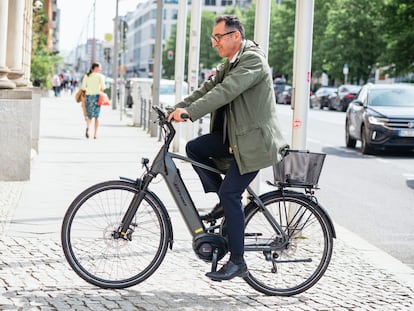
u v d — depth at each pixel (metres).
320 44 88.56
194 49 19.19
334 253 8.36
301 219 6.45
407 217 11.41
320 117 43.84
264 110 6.09
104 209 6.23
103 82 22.73
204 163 6.28
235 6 137.62
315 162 6.37
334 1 94.94
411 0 57.56
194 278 6.79
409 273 7.55
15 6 14.76
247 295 6.36
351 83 83.38
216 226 6.33
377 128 20.97
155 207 6.28
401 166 18.64
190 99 6.38
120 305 5.80
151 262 6.30
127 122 32.72
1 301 5.74
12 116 12.45
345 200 12.94
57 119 32.44
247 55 6.05
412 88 22.62
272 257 6.42
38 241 7.96
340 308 6.10
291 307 6.07
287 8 105.12
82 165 15.55
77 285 6.30
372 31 79.94
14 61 14.88
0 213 9.59
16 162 12.57
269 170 17.69
